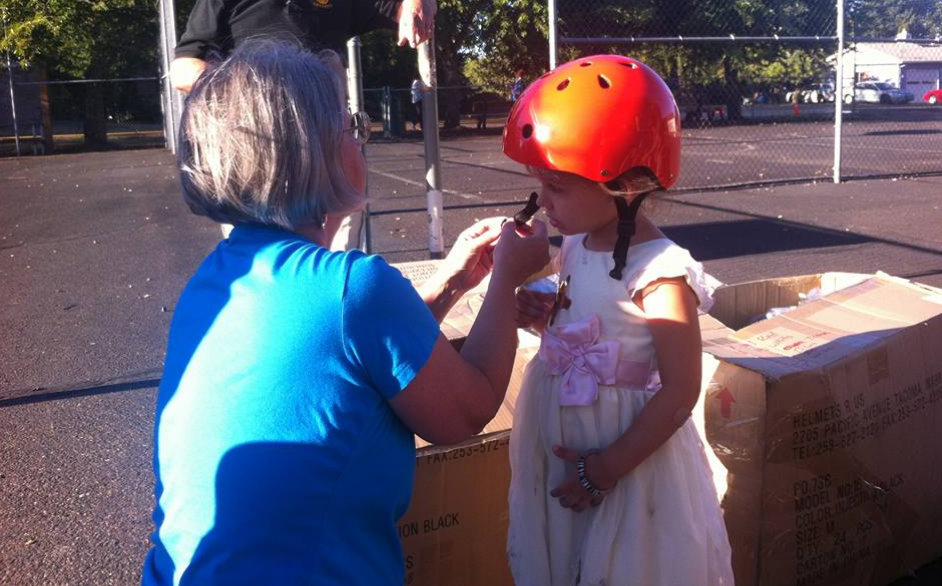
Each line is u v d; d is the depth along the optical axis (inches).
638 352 68.0
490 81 1209.4
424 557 83.8
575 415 69.6
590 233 72.0
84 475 133.0
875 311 97.9
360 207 58.8
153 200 494.9
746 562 84.7
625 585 66.6
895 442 91.4
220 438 50.8
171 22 563.5
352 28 155.2
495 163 676.1
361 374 52.9
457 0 1088.8
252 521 49.5
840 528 88.4
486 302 64.1
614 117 63.9
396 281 54.5
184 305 56.2
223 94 55.0
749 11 918.4
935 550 101.1
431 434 56.3
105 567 107.6
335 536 51.2
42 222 415.8
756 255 280.2
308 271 52.8
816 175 507.8
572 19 951.0
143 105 1435.8
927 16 905.5
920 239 298.2
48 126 1018.7
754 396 81.3
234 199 55.0
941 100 1496.1
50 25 979.9
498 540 87.0
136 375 178.9
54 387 172.4
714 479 85.2
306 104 55.0
